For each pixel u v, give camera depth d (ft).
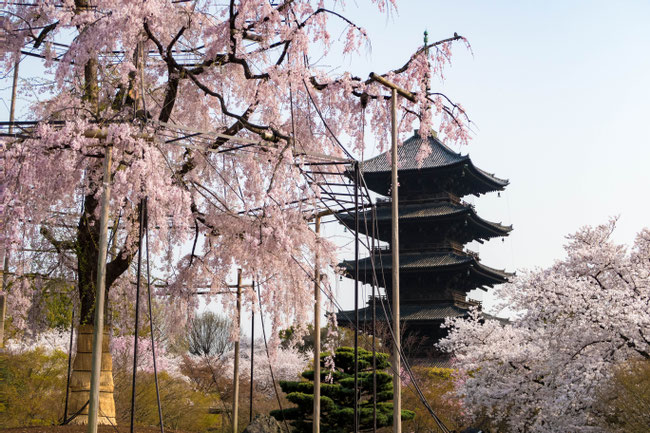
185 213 46.83
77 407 53.21
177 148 56.75
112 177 46.37
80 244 54.39
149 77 56.95
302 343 64.90
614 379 70.85
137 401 88.43
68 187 48.01
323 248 56.03
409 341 166.81
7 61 51.52
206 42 55.06
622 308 71.41
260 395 158.61
